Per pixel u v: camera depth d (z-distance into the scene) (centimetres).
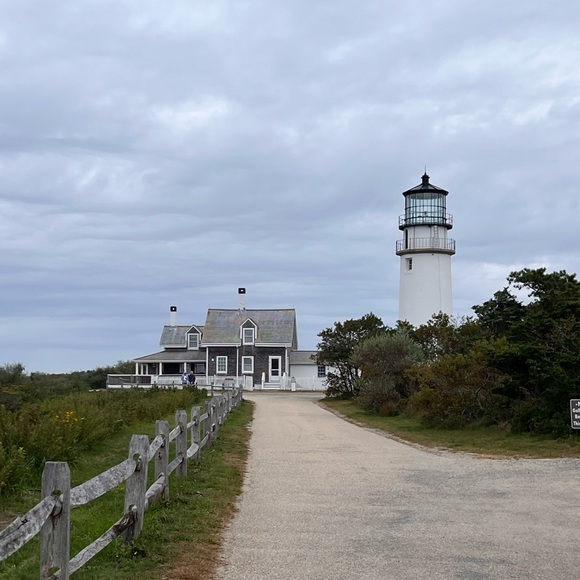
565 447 1834
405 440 2128
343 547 878
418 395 2538
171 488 1169
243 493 1243
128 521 816
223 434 2170
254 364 6538
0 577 705
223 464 1541
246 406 3750
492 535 938
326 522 1018
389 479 1397
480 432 2244
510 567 791
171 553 823
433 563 807
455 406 2391
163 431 1079
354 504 1148
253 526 991
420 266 4938
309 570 779
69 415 1568
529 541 905
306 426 2614
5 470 1068
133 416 2373
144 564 775
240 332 6562
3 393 2153
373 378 3381
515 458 1692
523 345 2125
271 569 783
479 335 3247
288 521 1024
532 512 1078
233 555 839
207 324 6694
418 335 3675
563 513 1070
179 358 6725
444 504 1146
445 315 3900
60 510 607
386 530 969
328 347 4606
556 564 802
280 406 3869
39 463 1268
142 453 863
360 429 2516
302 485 1328
